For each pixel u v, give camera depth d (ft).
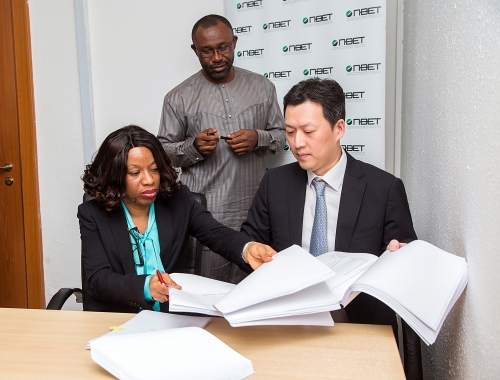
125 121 8.49
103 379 2.64
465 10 3.26
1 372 2.73
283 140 6.77
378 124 6.85
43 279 9.15
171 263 4.74
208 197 6.62
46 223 9.01
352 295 3.24
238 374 2.58
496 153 2.56
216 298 3.33
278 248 4.86
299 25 7.09
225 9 7.64
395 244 3.82
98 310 4.53
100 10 8.31
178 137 6.78
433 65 4.52
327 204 4.72
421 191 5.28
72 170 8.77
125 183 4.37
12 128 8.82
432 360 4.60
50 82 8.63
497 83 2.54
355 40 6.82
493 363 2.63
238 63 7.54
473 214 3.06
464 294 3.29
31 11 8.54
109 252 4.47
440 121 4.17
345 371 2.69
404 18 6.99
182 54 8.06
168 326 3.30
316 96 4.28
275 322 2.93
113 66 8.39
